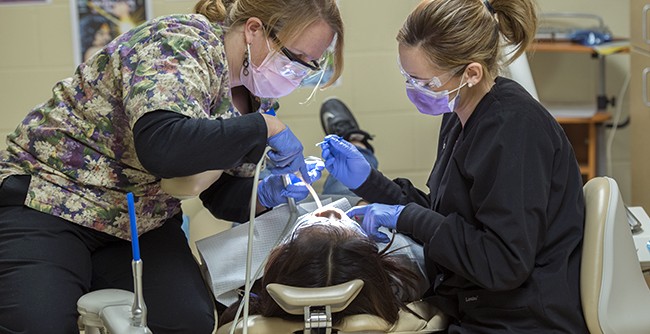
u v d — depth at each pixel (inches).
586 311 68.9
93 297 61.4
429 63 69.2
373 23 143.1
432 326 72.3
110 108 71.0
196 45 68.2
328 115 135.9
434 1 69.8
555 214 70.2
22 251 69.6
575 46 138.6
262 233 80.3
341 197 91.6
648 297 72.1
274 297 65.4
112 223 73.7
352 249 70.3
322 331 65.6
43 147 72.3
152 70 65.8
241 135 64.4
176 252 76.3
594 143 147.3
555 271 69.3
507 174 66.9
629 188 154.0
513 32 72.1
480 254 67.6
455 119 78.2
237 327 69.4
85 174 72.2
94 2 138.0
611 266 69.2
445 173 73.8
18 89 139.6
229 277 78.0
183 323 70.8
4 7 137.1
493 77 72.0
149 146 63.1
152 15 138.9
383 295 70.6
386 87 145.3
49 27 138.3
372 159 125.8
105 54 71.2
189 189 65.2
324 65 74.5
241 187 82.7
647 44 128.0
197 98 66.1
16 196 72.0
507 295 69.7
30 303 66.2
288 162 68.5
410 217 72.0
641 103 132.1
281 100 143.3
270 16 69.9
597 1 149.9
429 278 78.6
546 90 153.6
